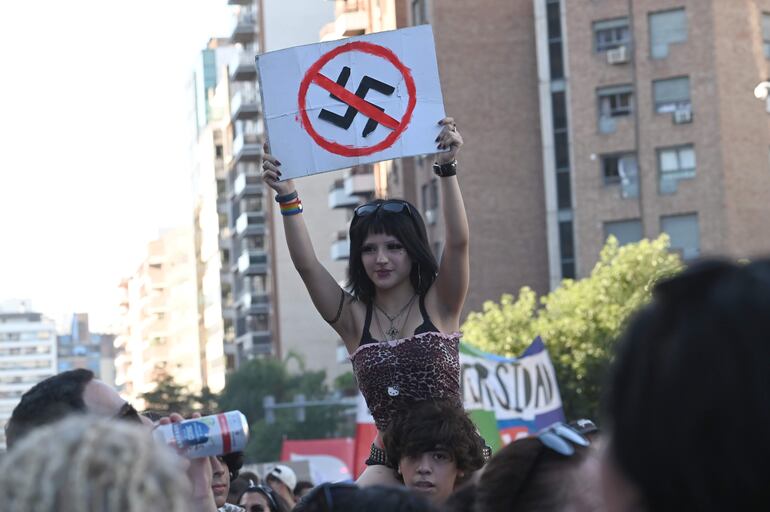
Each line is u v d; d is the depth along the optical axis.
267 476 14.88
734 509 2.13
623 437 2.24
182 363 178.12
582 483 4.20
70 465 2.44
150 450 2.51
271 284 117.31
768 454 2.11
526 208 67.19
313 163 7.95
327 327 115.62
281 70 8.04
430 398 7.29
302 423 84.62
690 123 62.75
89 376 5.22
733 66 62.72
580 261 64.31
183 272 180.12
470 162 67.25
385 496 3.86
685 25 63.03
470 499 4.76
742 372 2.13
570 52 64.75
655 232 63.19
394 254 7.36
